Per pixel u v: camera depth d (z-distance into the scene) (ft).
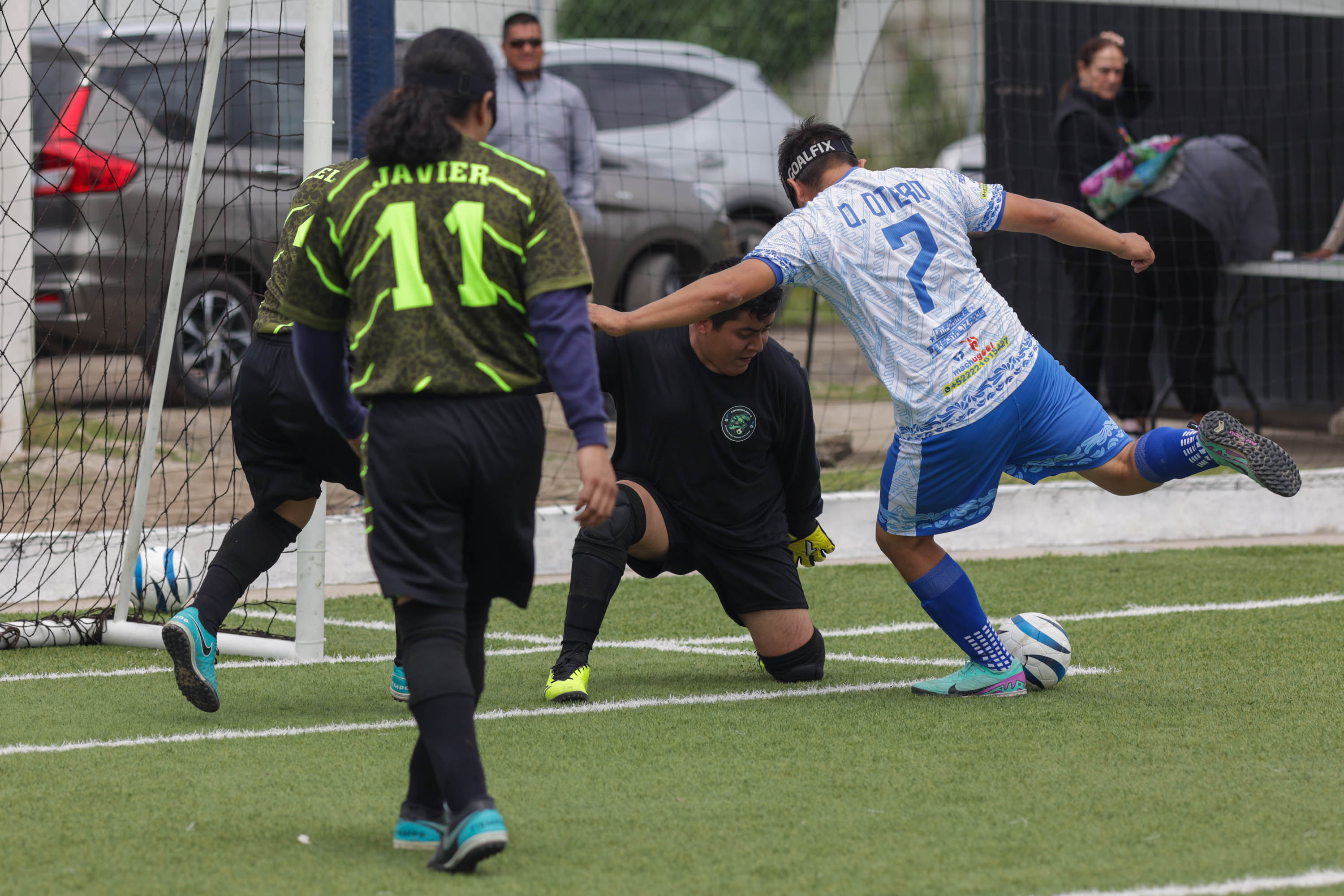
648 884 32.14
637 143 128.57
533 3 163.22
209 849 34.60
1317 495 94.07
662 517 53.36
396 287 32.53
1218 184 107.96
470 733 32.63
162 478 79.87
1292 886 32.01
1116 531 90.27
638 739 45.55
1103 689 52.70
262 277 101.14
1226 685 53.01
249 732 46.42
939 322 47.91
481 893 31.58
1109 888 31.89
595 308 44.91
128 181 101.24
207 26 80.12
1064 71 122.01
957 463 48.67
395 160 32.91
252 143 79.10
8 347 98.32
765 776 41.09
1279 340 124.88
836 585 76.89
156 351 97.91
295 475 48.16
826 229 47.50
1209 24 123.54
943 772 41.37
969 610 50.93
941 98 197.47
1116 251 50.72
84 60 103.60
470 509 33.53
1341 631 63.21
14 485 90.89
